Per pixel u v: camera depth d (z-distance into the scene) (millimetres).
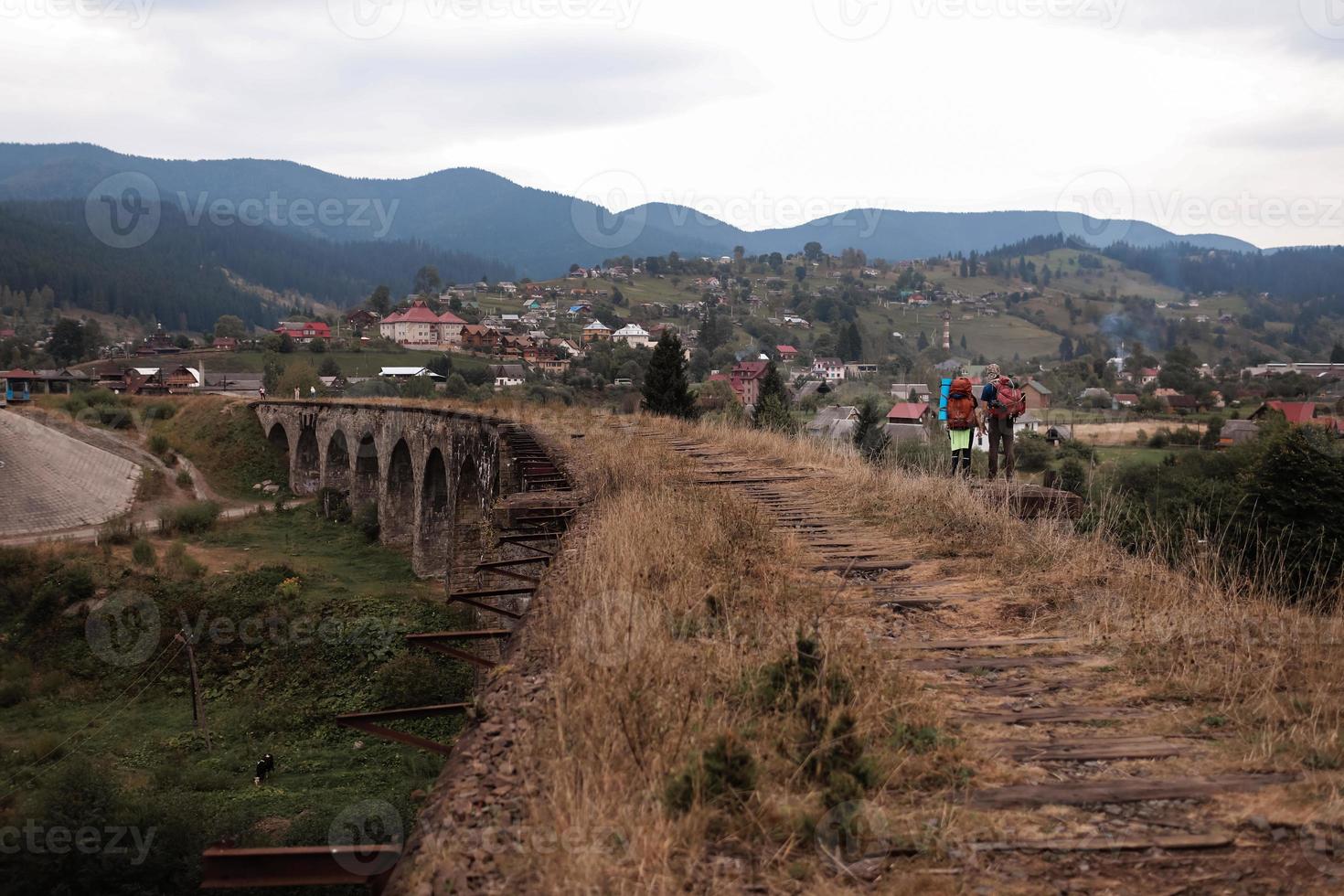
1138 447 55594
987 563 8094
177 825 18500
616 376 116875
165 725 27688
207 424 71562
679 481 12742
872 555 8641
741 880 3312
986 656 5738
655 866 3283
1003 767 4125
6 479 49156
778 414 36719
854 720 4234
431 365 120750
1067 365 127312
